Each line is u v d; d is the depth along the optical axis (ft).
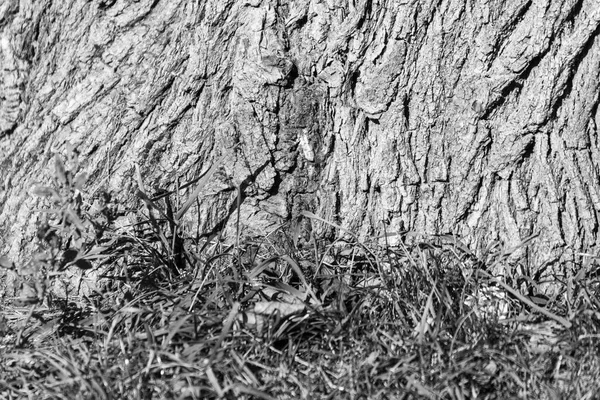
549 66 12.28
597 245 12.86
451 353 10.54
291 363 10.66
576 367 10.50
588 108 12.51
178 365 10.22
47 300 12.38
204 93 12.65
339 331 11.06
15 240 12.92
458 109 12.59
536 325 11.45
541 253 12.90
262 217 13.16
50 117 12.71
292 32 12.44
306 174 13.03
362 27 12.31
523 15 12.14
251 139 12.76
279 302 11.60
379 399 10.08
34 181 12.78
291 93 12.62
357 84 12.66
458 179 12.85
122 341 10.93
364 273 12.67
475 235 12.99
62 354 10.90
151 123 12.69
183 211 12.53
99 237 12.12
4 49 12.63
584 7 12.14
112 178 12.82
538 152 12.73
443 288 11.66
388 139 12.77
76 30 12.49
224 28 12.38
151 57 12.45
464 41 12.31
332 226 13.15
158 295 12.17
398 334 11.17
